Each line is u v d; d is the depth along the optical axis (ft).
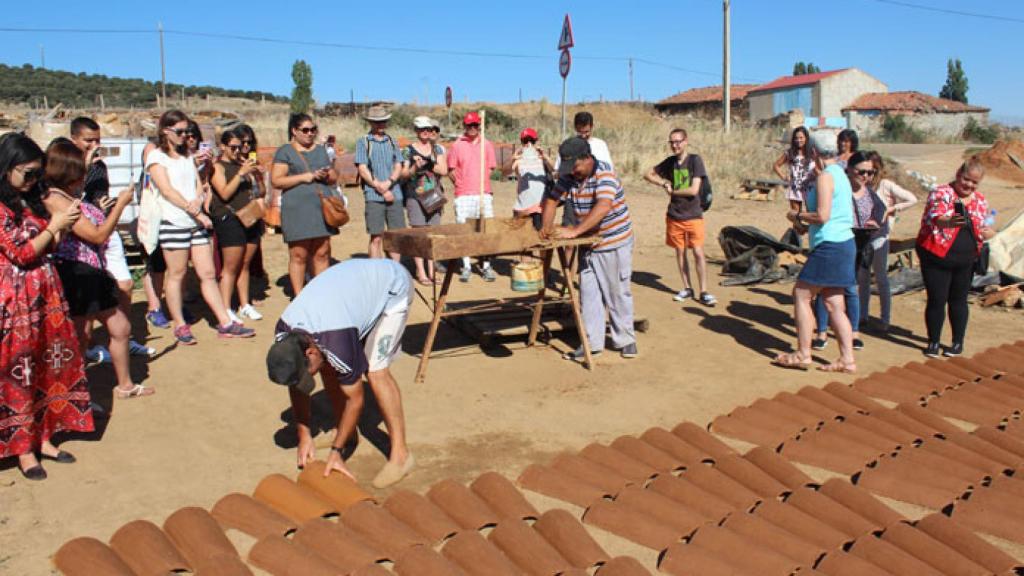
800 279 21.38
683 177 28.50
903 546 12.50
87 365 21.12
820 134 20.97
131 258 30.68
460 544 12.13
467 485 14.82
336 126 97.50
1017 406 18.78
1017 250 32.07
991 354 22.72
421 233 22.59
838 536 12.75
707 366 21.99
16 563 12.10
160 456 15.96
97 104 262.67
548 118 140.67
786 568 11.71
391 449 15.05
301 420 15.26
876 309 28.58
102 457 15.84
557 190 21.44
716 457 15.67
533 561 11.87
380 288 14.12
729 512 13.48
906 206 24.76
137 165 29.01
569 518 12.92
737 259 33.35
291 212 24.85
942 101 194.18
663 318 26.84
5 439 14.62
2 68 314.76
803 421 17.46
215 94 306.76
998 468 15.20
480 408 18.69
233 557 11.43
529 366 21.76
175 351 22.38
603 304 22.49
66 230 15.28
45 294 15.19
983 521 13.51
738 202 56.80
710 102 221.05
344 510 13.20
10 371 14.51
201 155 23.31
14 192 14.47
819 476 15.42
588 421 18.04
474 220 23.72
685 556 12.03
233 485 14.83
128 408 18.33
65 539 12.85
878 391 19.67
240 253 24.32
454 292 29.60
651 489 14.37
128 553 12.07
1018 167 80.07
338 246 37.22
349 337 13.46
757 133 86.69
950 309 23.06
